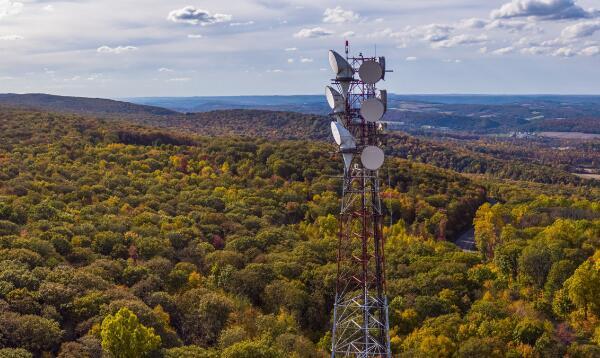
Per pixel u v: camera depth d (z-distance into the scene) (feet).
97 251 228.02
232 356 149.18
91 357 144.56
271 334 179.73
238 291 214.90
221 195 355.77
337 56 112.47
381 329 119.14
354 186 116.98
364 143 114.32
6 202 258.78
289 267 232.94
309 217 351.46
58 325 156.25
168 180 380.37
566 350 178.09
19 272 177.99
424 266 247.70
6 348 136.56
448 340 177.88
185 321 184.24
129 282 203.51
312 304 212.02
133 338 144.87
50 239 220.43
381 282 118.11
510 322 188.34
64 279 182.50
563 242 269.85
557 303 213.25
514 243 281.13
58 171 350.84
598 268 211.41
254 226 297.53
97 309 168.66
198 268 233.14
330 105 116.47
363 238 116.06
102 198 310.86
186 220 286.66
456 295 217.77
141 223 270.05
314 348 178.19
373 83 111.14
